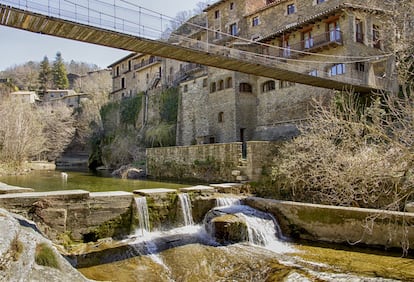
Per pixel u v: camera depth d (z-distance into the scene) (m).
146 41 11.30
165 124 35.19
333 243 9.47
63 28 10.20
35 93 74.19
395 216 8.51
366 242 8.95
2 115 29.67
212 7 35.59
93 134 45.84
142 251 8.53
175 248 8.78
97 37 10.96
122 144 37.72
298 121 23.34
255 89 28.00
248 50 28.69
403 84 10.70
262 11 30.62
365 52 23.09
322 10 25.56
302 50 25.33
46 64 85.44
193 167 19.44
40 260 4.34
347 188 10.38
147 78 47.84
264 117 27.00
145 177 23.89
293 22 27.84
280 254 8.51
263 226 10.04
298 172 12.76
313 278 6.79
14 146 29.06
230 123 27.06
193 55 12.66
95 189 15.14
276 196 13.51
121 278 6.95
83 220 9.20
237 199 11.81
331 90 21.30
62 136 44.81
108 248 8.65
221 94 28.20
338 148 11.75
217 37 34.91
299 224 10.13
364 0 23.19
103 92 64.06
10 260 3.79
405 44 11.74
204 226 10.51
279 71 14.88
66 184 17.66
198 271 7.48
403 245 8.13
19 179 21.27
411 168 8.44
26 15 9.34
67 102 66.44
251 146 14.96
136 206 10.00
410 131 8.42
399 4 16.36
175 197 10.93
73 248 8.52
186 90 32.75
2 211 5.19
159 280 7.00
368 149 10.00
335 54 23.09
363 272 7.13
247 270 7.50
